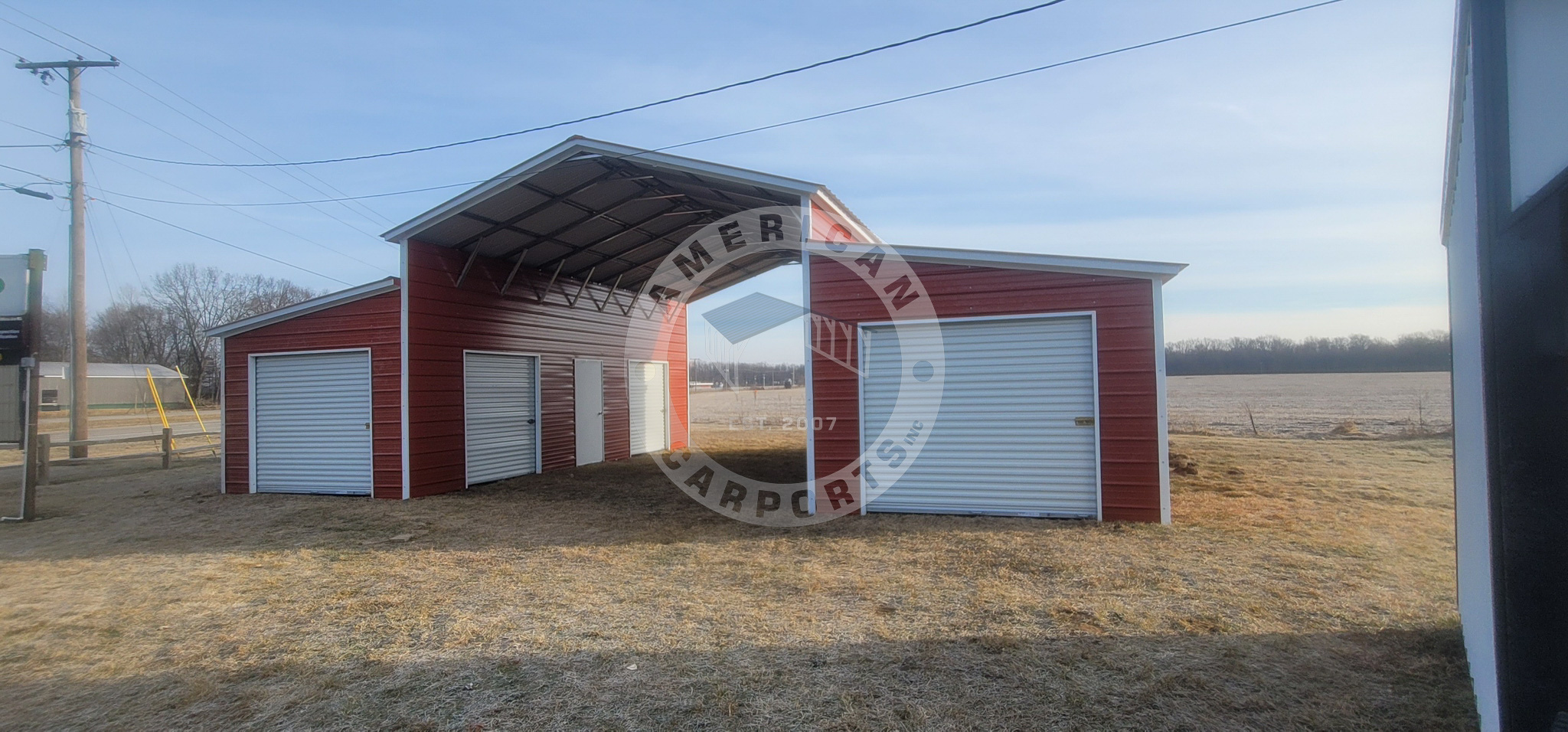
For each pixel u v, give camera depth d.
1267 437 16.09
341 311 9.84
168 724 3.33
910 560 6.07
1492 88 2.48
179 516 8.48
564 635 4.41
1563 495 2.19
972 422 7.72
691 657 4.04
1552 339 2.23
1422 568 5.55
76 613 4.93
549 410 12.35
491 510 8.70
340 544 6.94
